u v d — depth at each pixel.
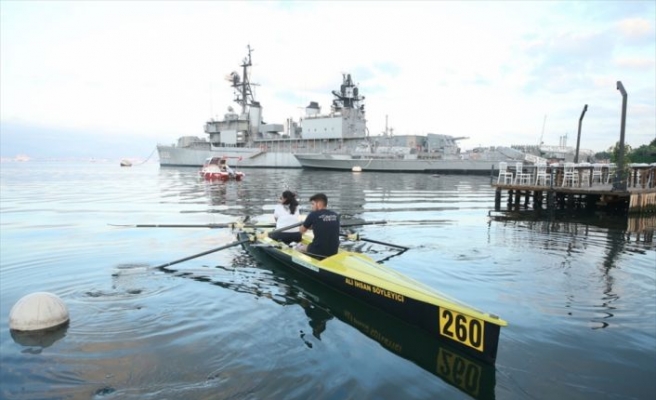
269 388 4.08
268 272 8.12
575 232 13.37
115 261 8.83
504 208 20.70
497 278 8.02
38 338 5.07
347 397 3.96
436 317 5.36
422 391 4.13
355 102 60.03
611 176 24.70
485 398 4.04
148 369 4.39
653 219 17.28
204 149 67.12
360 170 52.28
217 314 5.96
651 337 5.46
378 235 12.38
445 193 27.56
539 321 5.95
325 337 5.31
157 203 20.27
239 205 19.50
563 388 4.26
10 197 23.00
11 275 7.73
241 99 66.19
